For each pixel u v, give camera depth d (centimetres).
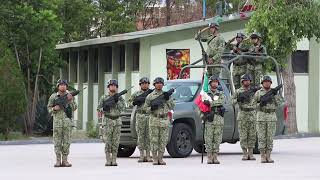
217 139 1980
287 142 3036
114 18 5709
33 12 3850
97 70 4606
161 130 1944
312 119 4062
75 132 3962
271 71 3484
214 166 1905
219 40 2266
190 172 1741
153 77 3866
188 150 2200
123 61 4284
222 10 4244
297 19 3453
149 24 6512
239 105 2091
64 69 4944
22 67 3978
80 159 2155
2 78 3397
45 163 2009
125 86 4144
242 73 2334
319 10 3531
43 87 4231
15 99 3412
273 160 2088
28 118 3859
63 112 1880
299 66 4069
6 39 3825
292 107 3650
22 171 1777
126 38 3978
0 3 3819
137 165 1941
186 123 2206
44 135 3891
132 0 6047
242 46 2345
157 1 6438
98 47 4519
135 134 2138
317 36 3547
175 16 6334
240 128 2095
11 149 2622
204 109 1973
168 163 1998
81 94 4766
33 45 3925
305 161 2062
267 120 1994
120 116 1934
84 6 5231
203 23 3834
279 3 3438
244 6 4084
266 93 1991
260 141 2009
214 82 1981
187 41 3922
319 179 1585
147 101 1944
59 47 4678
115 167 1883
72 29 5188
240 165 1931
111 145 1930
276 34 3431
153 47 3875
